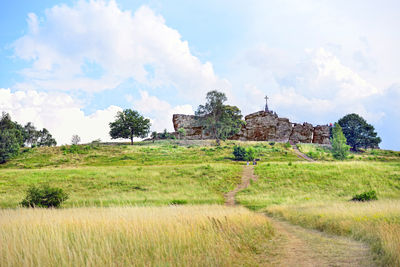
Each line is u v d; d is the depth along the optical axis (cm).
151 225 766
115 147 8831
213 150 8400
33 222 762
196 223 843
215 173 4456
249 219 1105
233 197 3206
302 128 13125
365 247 793
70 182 3744
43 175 4144
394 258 579
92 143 10044
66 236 589
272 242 871
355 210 1502
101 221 814
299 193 3272
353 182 3628
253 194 3300
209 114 10088
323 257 677
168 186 3675
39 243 488
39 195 2367
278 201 2820
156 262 472
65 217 971
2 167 6194
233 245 699
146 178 4081
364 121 10531
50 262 428
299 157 7788
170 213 1235
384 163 5069
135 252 523
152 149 8512
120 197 3030
